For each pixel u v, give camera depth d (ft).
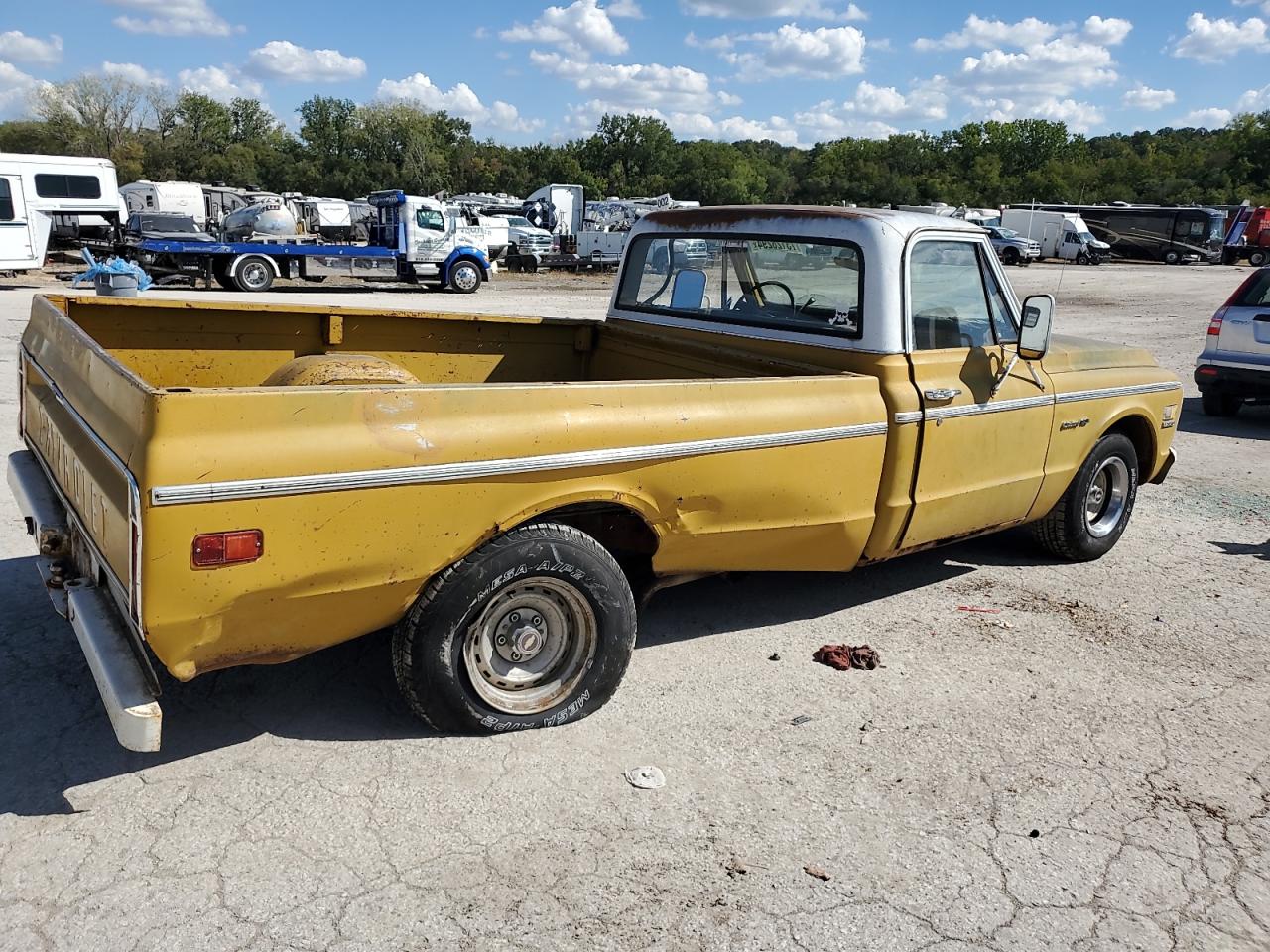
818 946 8.57
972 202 309.42
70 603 10.30
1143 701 13.44
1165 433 20.12
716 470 12.25
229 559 9.12
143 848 9.28
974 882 9.53
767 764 11.37
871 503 14.11
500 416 10.59
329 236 85.46
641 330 17.83
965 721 12.64
